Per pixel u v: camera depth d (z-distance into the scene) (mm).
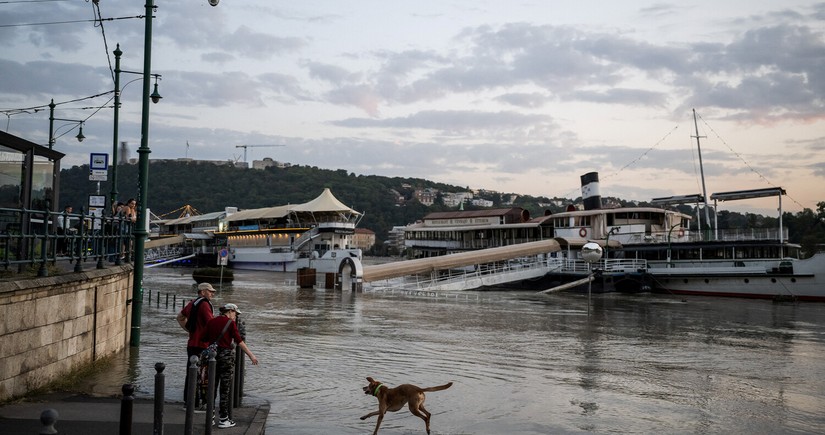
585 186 75500
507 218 88562
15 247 15047
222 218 118688
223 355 10219
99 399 12039
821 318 36000
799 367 19578
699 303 46969
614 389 15625
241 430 10062
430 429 11633
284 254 95250
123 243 19922
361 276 51906
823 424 12680
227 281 63688
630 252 65188
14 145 14875
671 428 12148
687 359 20891
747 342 25578
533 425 12086
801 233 124938
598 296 54125
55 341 12938
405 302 42688
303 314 32969
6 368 10938
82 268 15422
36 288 11805
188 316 11203
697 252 58875
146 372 15320
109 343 16938
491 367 18375
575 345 23562
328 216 97750
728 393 15508
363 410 12914
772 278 51250
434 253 96312
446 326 28859
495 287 65438
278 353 20016
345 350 20969
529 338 25297
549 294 55750
